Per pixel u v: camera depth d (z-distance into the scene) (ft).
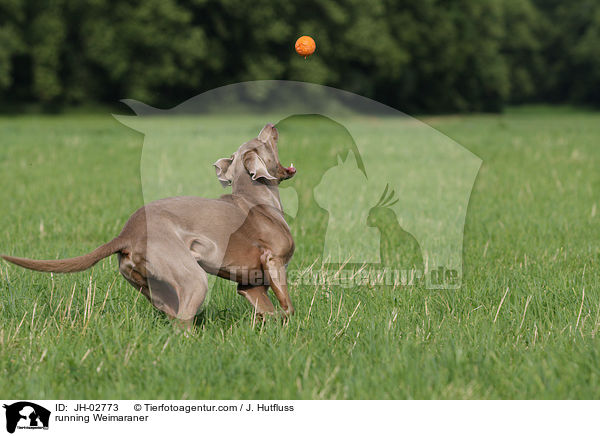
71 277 70.33
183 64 511.81
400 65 612.29
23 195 132.46
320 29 555.69
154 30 495.00
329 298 66.13
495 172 165.99
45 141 235.20
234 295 67.10
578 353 49.73
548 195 132.05
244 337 54.34
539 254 86.38
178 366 47.78
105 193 136.05
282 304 57.62
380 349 50.85
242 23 537.24
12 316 59.67
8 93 522.06
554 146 227.20
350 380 45.60
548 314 60.54
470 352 50.72
